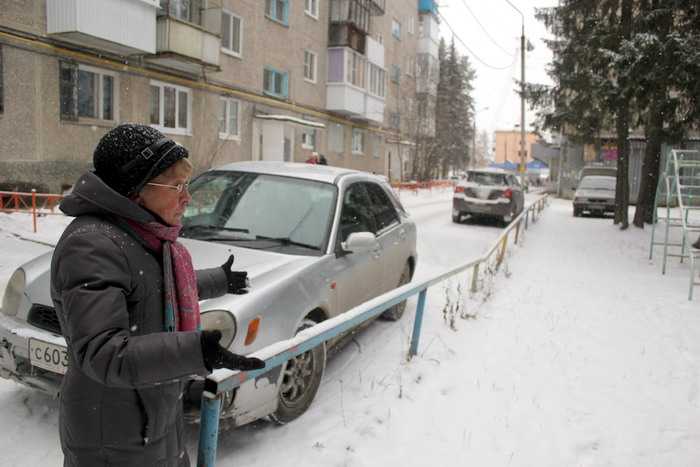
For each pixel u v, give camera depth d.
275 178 4.60
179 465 1.64
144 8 13.86
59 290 1.38
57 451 2.95
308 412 3.58
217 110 18.88
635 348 5.41
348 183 4.74
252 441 3.19
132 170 1.42
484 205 16.44
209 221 4.23
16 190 12.38
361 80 28.91
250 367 1.36
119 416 1.43
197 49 15.83
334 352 4.59
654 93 11.92
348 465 3.01
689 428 3.75
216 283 1.94
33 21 12.36
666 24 12.45
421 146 40.31
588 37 15.45
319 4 25.33
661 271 10.07
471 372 4.51
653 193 16.05
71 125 13.46
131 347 1.28
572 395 4.20
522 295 7.54
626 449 3.44
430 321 5.85
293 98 23.88
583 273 9.62
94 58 13.80
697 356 5.23
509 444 3.42
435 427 3.55
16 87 12.23
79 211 1.43
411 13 39.22
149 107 15.83
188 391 2.72
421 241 12.60
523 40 27.98
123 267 1.40
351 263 4.27
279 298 3.24
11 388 3.62
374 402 3.80
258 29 20.92
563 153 36.66
